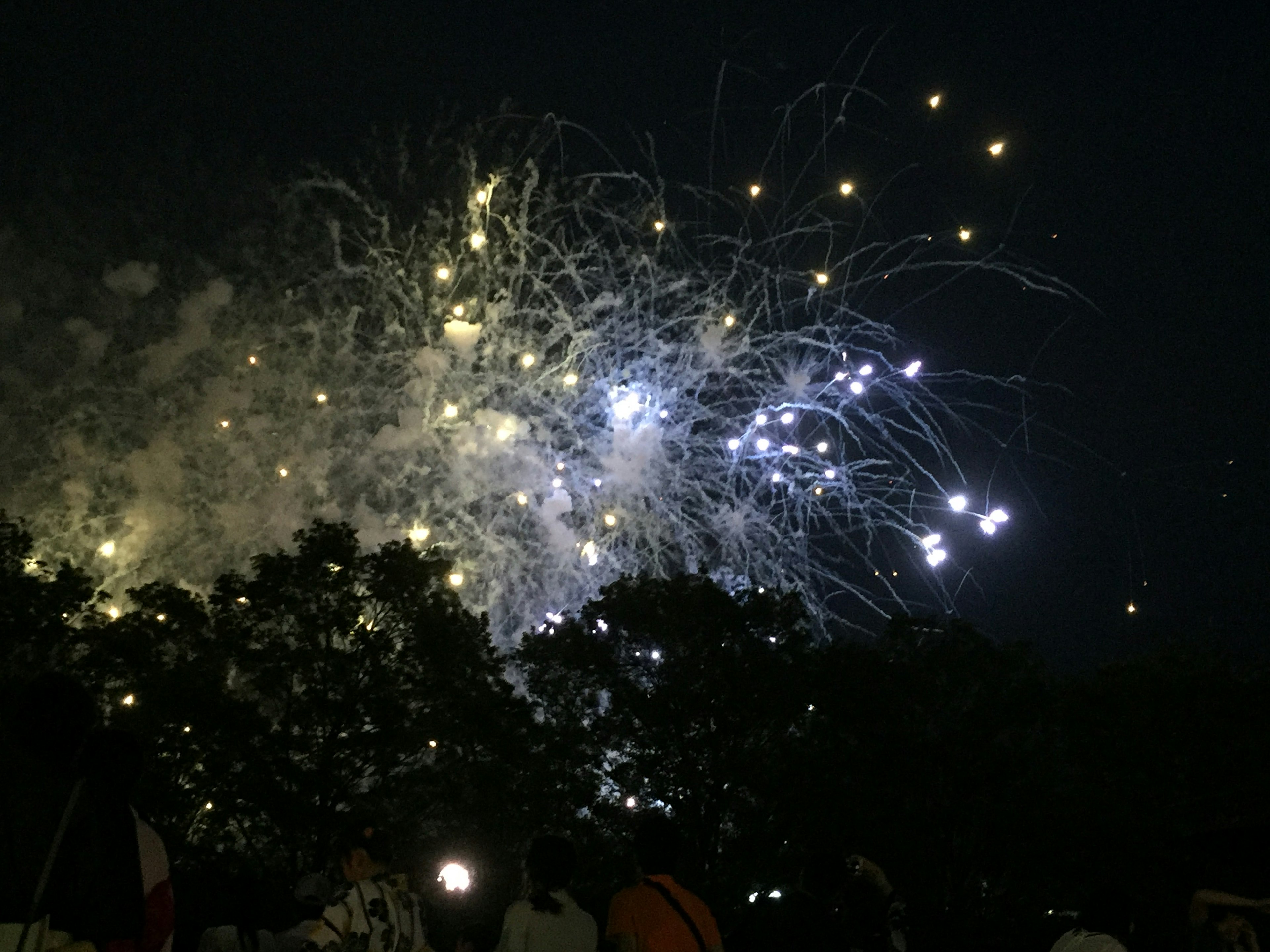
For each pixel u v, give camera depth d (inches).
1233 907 245.6
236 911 301.0
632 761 574.6
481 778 524.4
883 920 238.2
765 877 524.4
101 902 137.6
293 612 534.0
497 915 491.8
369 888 216.8
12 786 137.8
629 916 201.5
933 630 600.4
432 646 530.3
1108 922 220.2
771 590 597.6
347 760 525.7
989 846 554.6
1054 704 583.2
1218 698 562.3
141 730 496.4
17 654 500.1
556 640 589.3
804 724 576.7
